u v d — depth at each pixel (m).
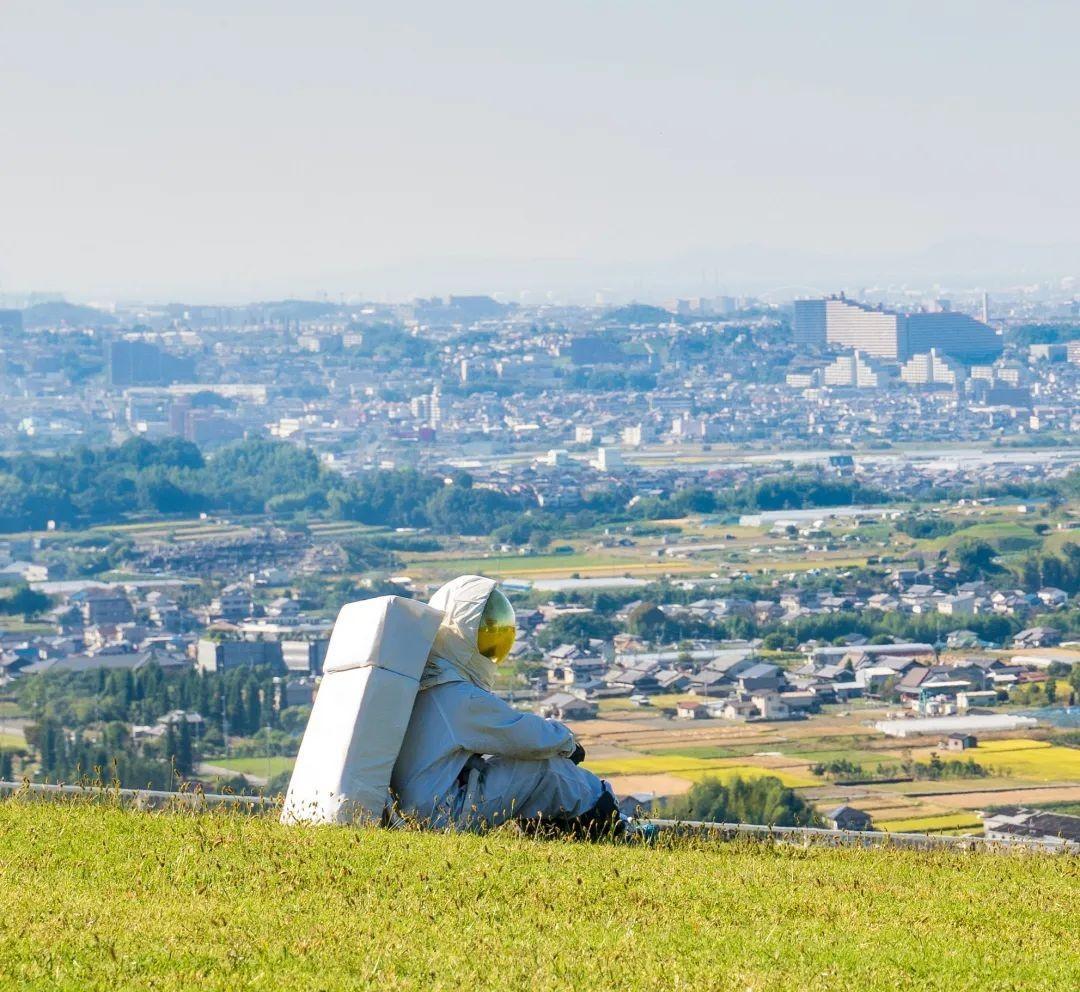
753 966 30.88
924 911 37.31
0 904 31.97
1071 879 45.16
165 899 33.56
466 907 34.31
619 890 36.88
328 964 29.12
